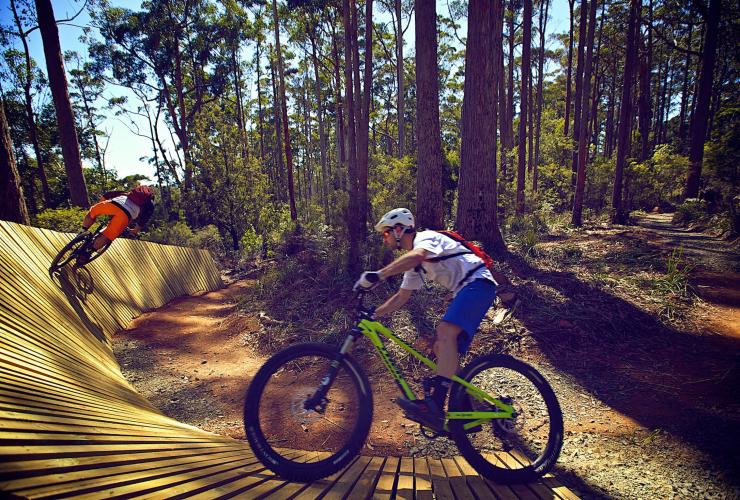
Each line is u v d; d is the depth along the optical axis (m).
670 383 4.65
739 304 6.63
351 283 8.60
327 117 43.47
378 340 2.92
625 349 5.53
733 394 4.27
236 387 5.48
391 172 17.86
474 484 2.85
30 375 3.09
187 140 30.84
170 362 6.32
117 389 4.45
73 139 13.12
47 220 11.12
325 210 21.45
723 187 13.94
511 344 5.79
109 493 1.83
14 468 1.68
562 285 7.39
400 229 3.11
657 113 45.53
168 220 20.75
